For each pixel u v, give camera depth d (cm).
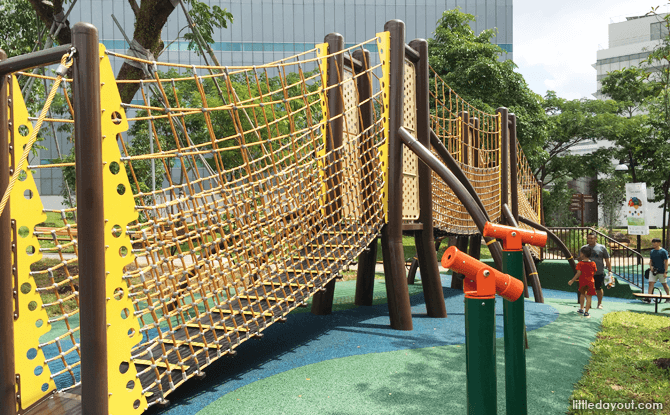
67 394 346
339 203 689
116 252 294
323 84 673
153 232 380
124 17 3575
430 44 2178
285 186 530
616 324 762
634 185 1900
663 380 468
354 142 704
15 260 311
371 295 884
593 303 1131
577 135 3141
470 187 803
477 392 200
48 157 3312
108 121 285
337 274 606
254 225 473
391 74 680
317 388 419
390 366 485
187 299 840
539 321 771
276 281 582
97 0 3541
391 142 678
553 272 1461
